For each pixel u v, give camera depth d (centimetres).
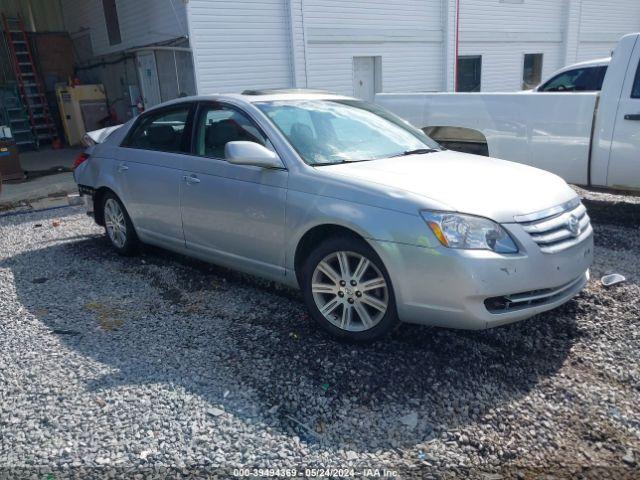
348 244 339
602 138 577
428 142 462
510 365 328
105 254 563
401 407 290
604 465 249
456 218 308
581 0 1952
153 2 1230
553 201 344
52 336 377
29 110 1493
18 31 1534
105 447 264
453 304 308
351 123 438
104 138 580
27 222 730
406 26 1531
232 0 1192
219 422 280
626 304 400
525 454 256
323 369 326
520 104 625
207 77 1191
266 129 396
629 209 674
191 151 450
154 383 315
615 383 308
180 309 417
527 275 312
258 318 396
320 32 1353
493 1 1730
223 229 418
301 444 264
